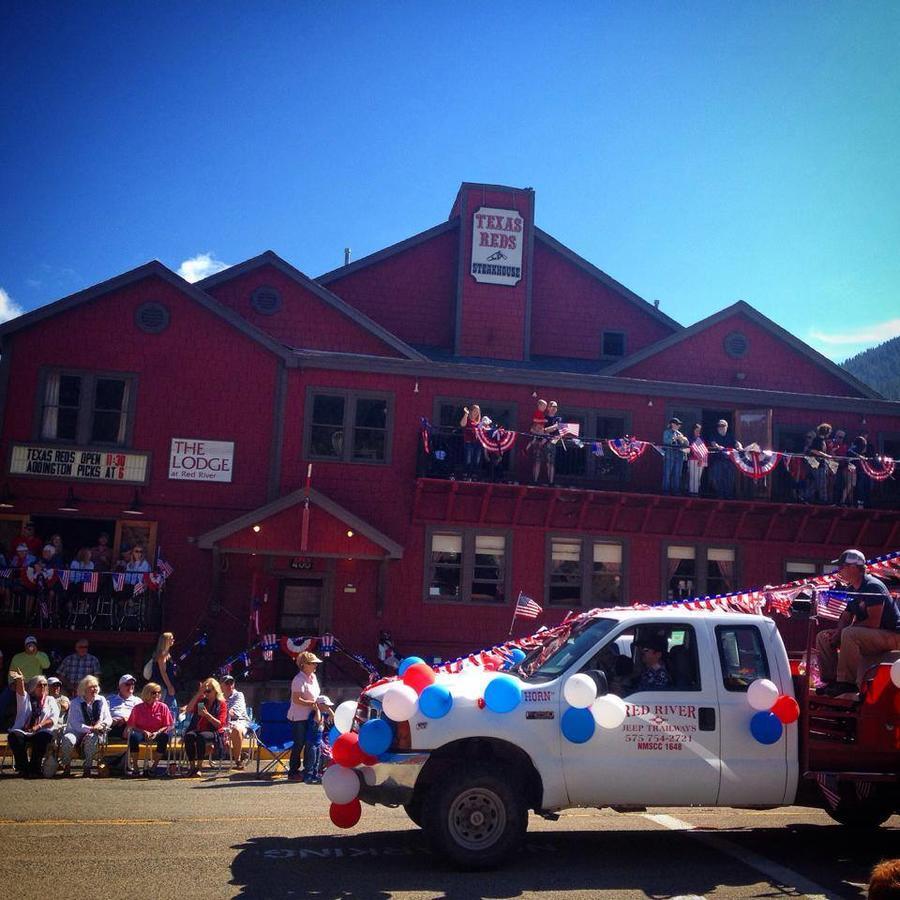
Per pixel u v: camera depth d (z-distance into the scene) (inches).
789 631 903.1
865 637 340.5
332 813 315.0
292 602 846.5
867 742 326.3
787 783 319.3
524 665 352.2
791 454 897.5
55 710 533.6
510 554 882.8
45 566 760.3
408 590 861.8
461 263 1046.4
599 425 932.0
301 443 860.6
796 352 1047.6
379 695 322.0
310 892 270.1
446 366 891.4
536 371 910.4
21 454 818.8
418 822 343.6
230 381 857.5
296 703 513.0
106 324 845.8
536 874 296.0
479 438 842.8
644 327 1122.7
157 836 341.7
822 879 298.2
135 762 523.8
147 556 824.9
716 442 933.2
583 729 305.6
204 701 535.8
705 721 316.8
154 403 843.4
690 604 402.6
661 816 406.6
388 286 1075.9
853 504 926.4
